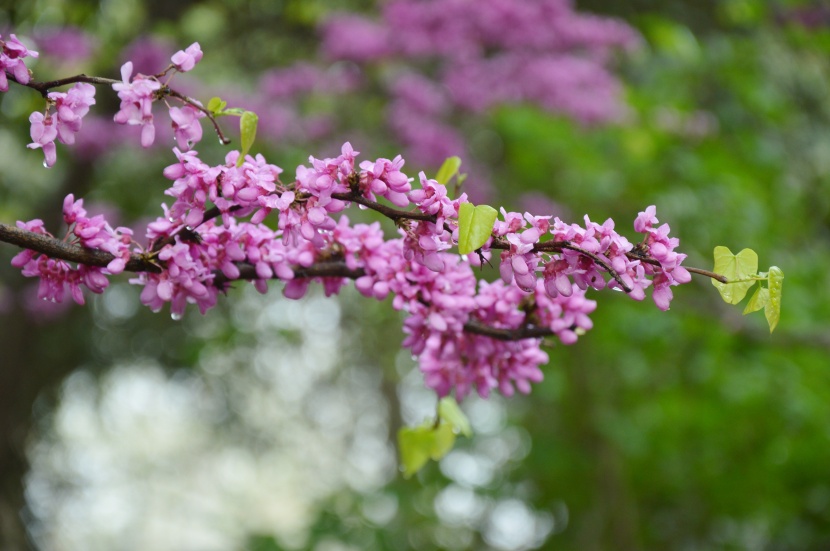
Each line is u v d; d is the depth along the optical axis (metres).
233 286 1.52
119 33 5.28
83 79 1.27
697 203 4.80
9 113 3.89
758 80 5.25
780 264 4.96
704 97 5.59
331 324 9.37
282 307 8.10
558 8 5.23
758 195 5.16
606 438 5.68
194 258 1.44
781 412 5.04
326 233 1.55
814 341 4.40
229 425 10.05
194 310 7.79
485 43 5.35
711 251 5.10
